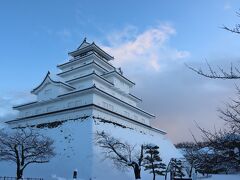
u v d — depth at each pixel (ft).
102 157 117.19
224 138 27.30
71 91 168.35
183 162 118.42
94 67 188.96
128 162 105.60
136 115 197.67
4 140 110.11
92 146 119.85
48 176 117.29
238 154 26.71
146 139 165.48
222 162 27.61
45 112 177.58
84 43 212.43
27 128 164.86
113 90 189.78
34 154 108.17
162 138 197.16
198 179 97.50
